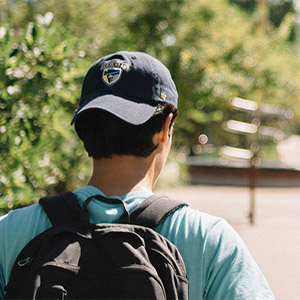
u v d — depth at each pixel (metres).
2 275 1.10
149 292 0.93
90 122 1.14
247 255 1.05
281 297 5.37
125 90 1.12
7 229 1.10
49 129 3.46
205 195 14.63
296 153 22.34
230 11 15.83
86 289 0.95
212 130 23.75
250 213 10.27
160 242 0.99
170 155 14.03
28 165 3.23
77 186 6.07
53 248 0.98
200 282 1.02
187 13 12.05
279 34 19.06
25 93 3.14
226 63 14.67
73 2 7.73
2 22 3.28
